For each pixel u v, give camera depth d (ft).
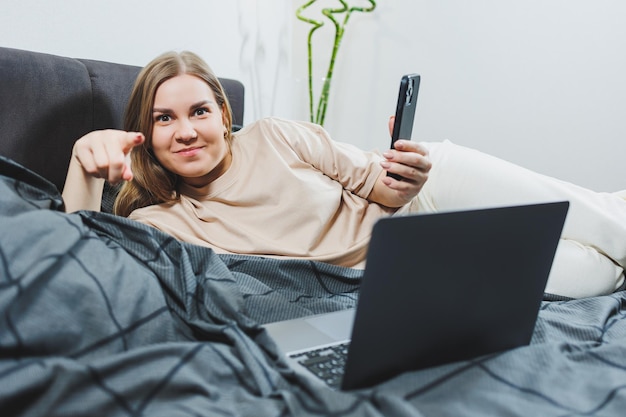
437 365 2.12
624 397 1.94
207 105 3.51
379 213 3.95
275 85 7.53
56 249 2.35
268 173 3.72
